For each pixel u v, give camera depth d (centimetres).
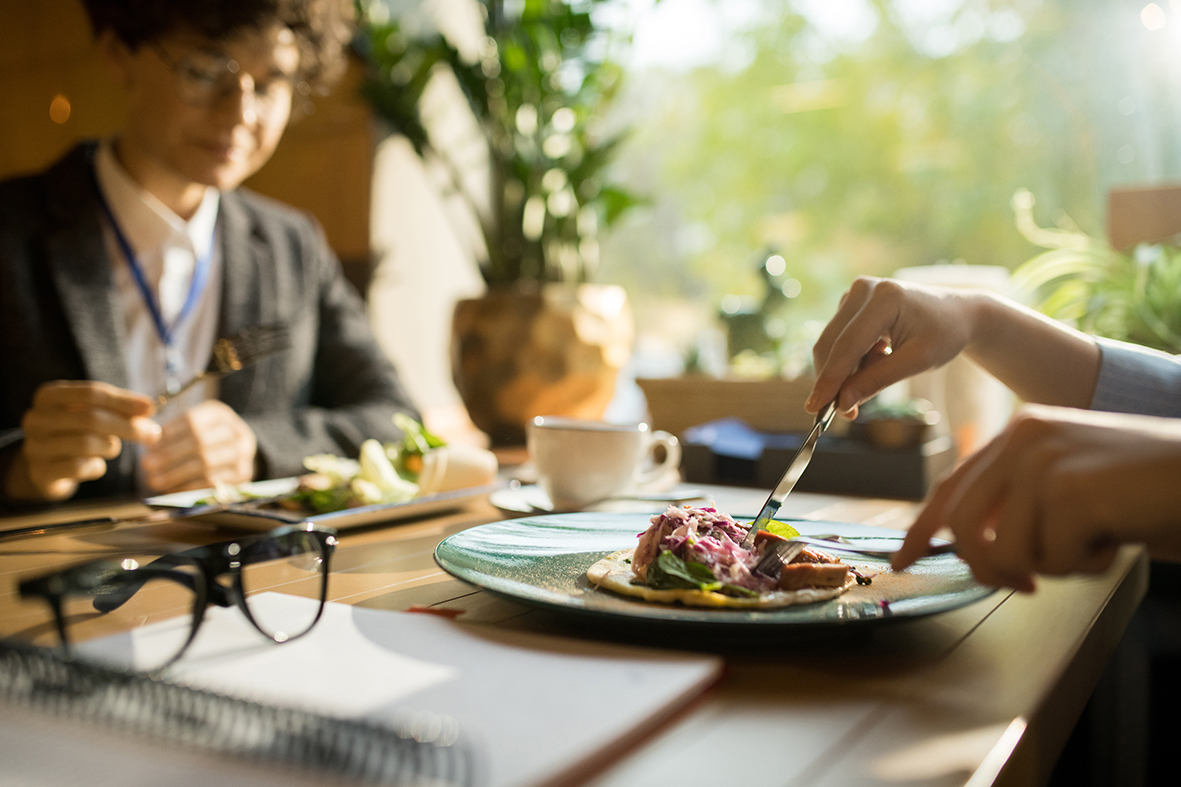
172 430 113
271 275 163
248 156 144
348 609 51
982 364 87
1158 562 124
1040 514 39
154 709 31
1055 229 218
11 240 135
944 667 45
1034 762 38
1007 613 55
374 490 94
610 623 46
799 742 35
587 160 199
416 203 242
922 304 72
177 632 46
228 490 99
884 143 323
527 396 169
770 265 168
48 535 83
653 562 53
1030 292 169
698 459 133
